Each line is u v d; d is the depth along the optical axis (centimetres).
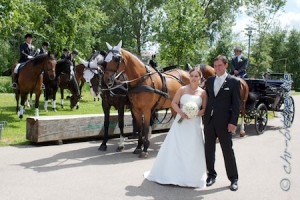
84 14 2445
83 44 2464
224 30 3575
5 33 1287
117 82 700
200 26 1742
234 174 533
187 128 540
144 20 3956
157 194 498
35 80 1078
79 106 1585
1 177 550
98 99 1905
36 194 480
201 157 540
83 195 484
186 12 1725
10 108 1379
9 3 1145
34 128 782
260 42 3625
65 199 466
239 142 924
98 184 534
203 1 3559
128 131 966
